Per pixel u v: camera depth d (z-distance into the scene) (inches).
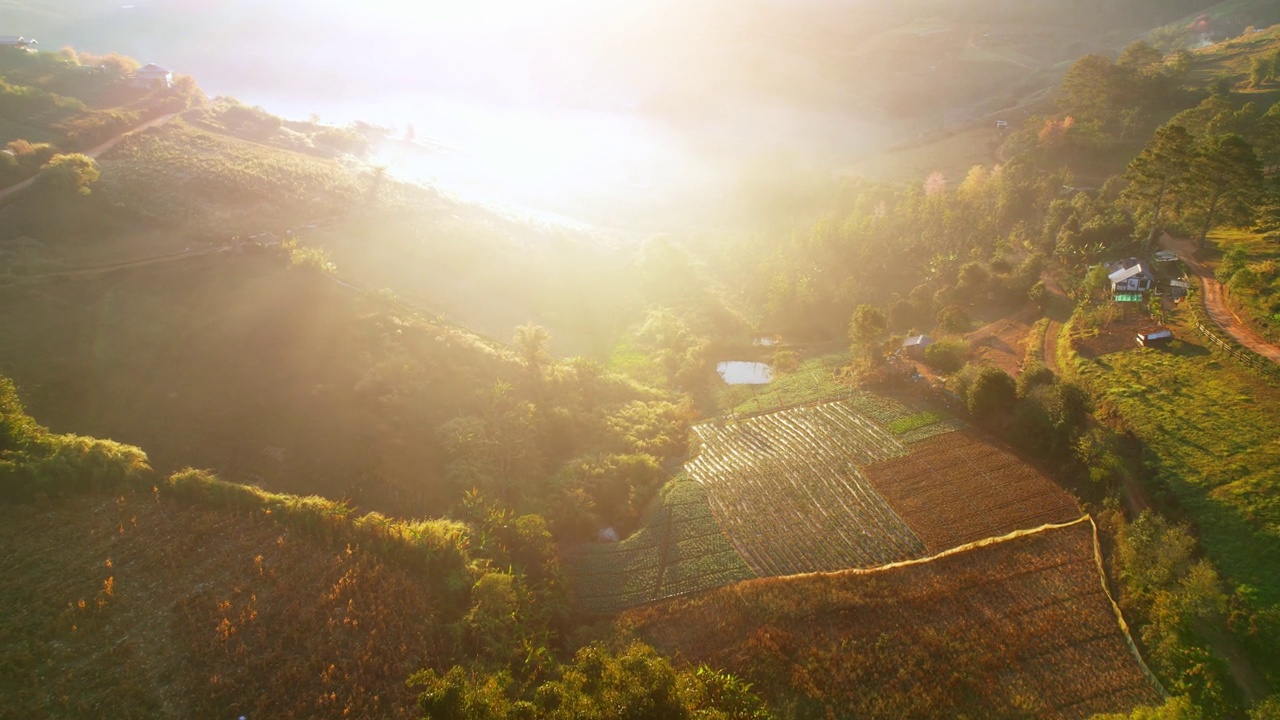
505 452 2642.7
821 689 1793.8
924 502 2406.5
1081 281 3602.4
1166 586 1886.1
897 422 2886.3
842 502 2469.2
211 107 5383.9
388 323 3105.3
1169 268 3506.4
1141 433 2415.1
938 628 1915.6
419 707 1648.6
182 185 3966.5
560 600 2134.6
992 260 3978.8
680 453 2918.3
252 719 1588.3
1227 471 2180.1
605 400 3216.0
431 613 1903.3
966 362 3161.9
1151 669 1754.4
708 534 2401.6
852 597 2027.6
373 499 2369.6
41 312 2760.8
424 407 2770.7
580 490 2571.4
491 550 2183.8
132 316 2861.7
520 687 1766.7
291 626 1795.0
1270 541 1936.5
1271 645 1712.6
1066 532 2178.9
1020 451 2596.0
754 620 2007.9
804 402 3174.2
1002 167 5383.9
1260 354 2669.8
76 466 2059.5
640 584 2224.4
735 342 3880.4
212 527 2022.6
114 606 1779.0
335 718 1616.6
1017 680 1764.3
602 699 1485.0
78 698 1576.0
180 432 2428.6
